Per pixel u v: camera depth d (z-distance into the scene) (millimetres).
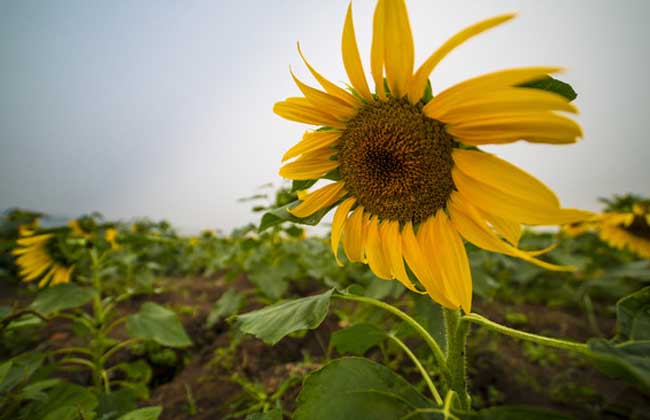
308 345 745
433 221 278
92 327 580
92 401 340
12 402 374
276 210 351
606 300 1234
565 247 1349
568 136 194
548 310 1079
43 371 494
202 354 777
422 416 204
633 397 580
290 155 306
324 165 319
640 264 1072
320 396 220
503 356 711
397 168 273
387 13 231
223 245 1848
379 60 249
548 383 626
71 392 334
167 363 754
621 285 1119
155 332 536
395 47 239
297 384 543
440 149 258
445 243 270
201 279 1607
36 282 1444
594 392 578
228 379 621
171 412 545
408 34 232
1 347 762
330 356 682
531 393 595
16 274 1433
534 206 214
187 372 698
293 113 295
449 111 230
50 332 877
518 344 782
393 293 638
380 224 310
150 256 1711
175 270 1865
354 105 283
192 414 533
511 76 193
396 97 268
